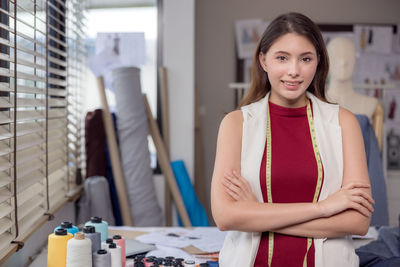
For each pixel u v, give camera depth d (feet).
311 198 4.41
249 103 4.93
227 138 4.66
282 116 4.62
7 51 6.50
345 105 10.49
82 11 10.91
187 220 11.62
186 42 12.05
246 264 4.42
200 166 14.15
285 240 4.36
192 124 12.16
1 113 5.80
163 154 11.82
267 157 4.47
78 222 9.96
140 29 12.18
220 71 15.34
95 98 12.14
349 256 4.38
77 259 5.24
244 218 4.29
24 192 6.81
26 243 6.70
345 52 10.41
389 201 14.03
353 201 4.24
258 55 4.80
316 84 4.78
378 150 9.70
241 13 15.28
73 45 10.62
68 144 9.64
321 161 4.41
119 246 5.79
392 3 15.28
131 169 11.15
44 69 7.52
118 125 11.26
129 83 11.21
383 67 15.16
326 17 15.28
